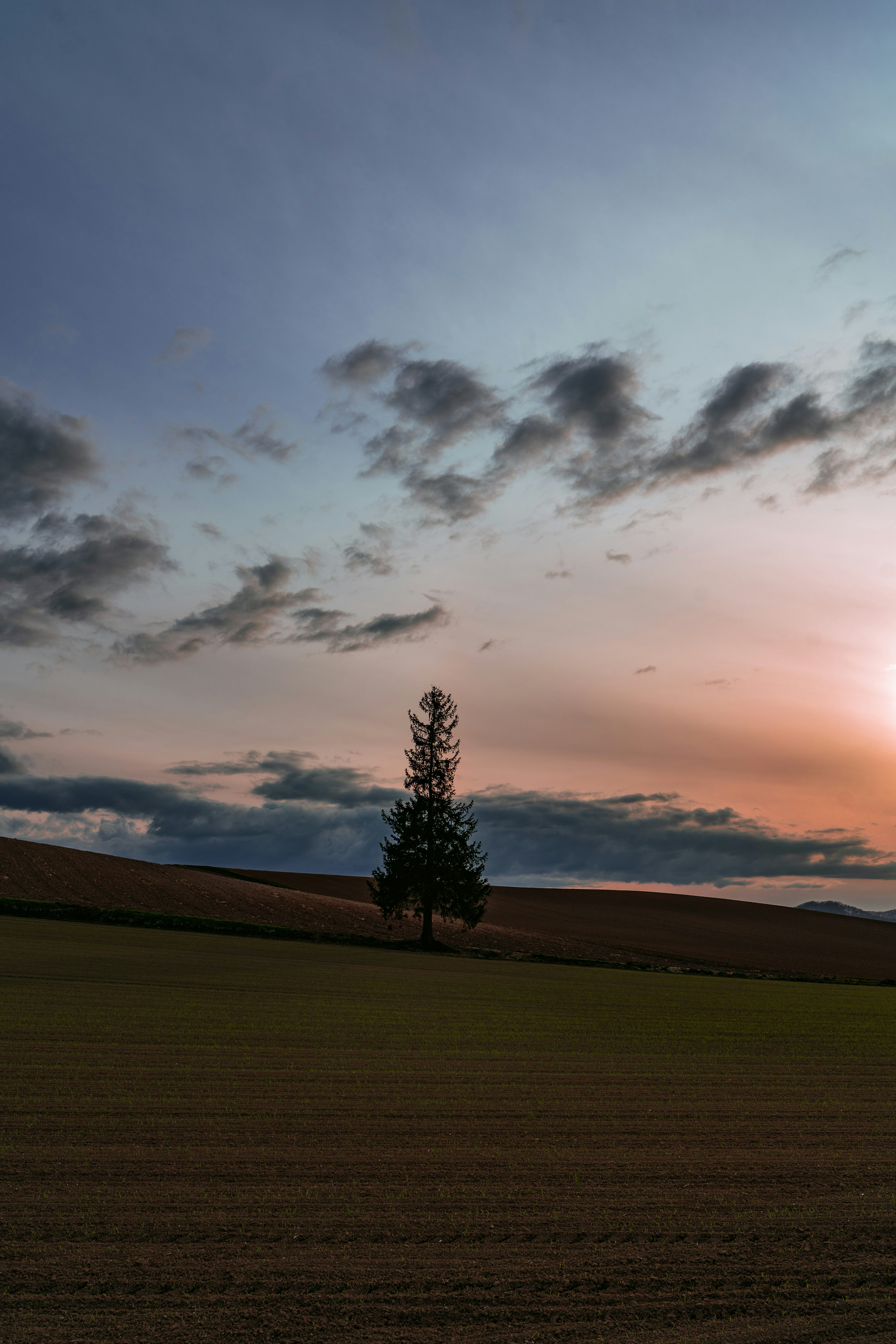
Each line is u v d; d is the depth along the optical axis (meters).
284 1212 6.48
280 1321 4.88
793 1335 4.91
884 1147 8.73
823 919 92.38
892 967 66.69
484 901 55.12
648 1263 5.78
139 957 30.25
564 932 70.31
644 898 97.62
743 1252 6.00
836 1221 6.59
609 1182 7.37
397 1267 5.61
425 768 55.84
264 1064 12.05
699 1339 4.84
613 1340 4.80
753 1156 8.30
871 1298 5.37
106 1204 6.54
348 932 55.62
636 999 25.66
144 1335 4.69
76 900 55.75
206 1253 5.74
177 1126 8.73
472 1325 4.91
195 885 66.69
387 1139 8.50
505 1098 10.48
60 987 20.67
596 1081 11.79
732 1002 26.00
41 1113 9.04
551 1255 5.87
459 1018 18.45
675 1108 10.31
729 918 88.38
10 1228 6.04
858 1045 16.59
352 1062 12.46
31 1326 4.75
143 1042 13.49
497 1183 7.27
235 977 25.67
